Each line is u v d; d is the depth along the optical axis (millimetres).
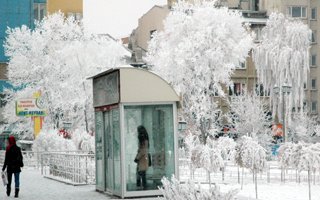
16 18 73688
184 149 43531
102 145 22250
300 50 68562
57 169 32281
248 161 25750
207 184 26281
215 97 79125
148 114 20234
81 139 39844
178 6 65750
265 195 23125
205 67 62500
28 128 62469
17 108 51438
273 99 69250
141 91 20125
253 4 88938
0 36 72812
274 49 68750
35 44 62594
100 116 22547
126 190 20031
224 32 63250
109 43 64250
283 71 68375
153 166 20266
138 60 85625
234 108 70250
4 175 22641
